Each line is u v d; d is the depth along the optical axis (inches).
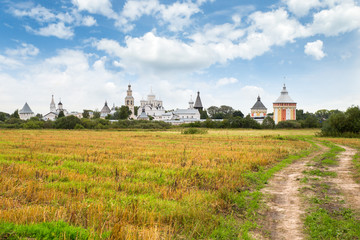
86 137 2273.6
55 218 366.3
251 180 681.6
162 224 383.2
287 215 442.0
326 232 369.4
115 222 369.4
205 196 498.3
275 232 378.0
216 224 390.0
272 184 653.9
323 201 509.4
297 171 821.9
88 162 833.5
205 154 1103.0
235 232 373.1
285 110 6835.6
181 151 1203.2
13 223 335.0
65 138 2062.0
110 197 476.4
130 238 320.2
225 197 510.6
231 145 1619.1
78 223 362.3
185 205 450.3
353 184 642.2
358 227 383.9
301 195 552.4
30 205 419.8
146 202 450.0
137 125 4886.8
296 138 2378.2
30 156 936.9
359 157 1098.1
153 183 586.6
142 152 1145.4
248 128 5064.0
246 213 447.5
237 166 833.5
